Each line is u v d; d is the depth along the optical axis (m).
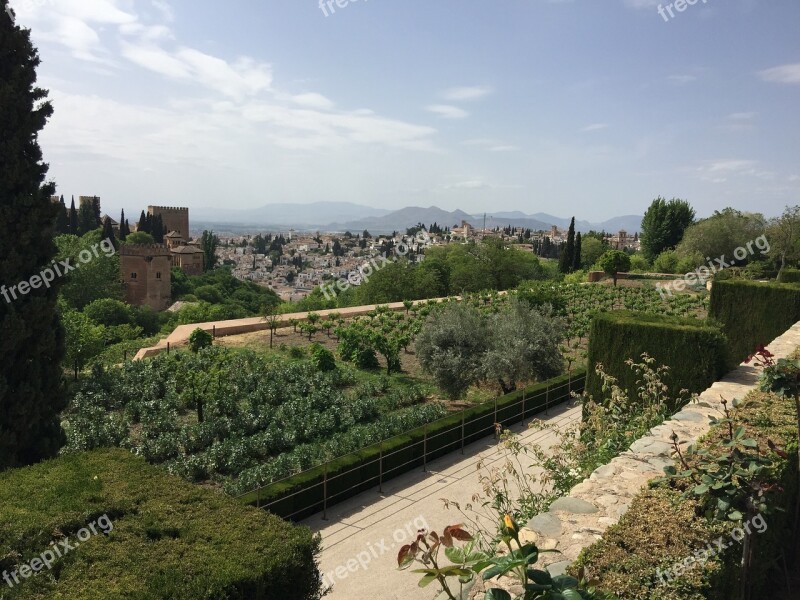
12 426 10.03
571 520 5.16
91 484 5.66
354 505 11.59
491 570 2.34
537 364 18.50
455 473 13.08
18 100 10.08
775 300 15.43
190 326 28.61
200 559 4.59
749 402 6.93
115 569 4.39
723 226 53.25
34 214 10.17
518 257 60.16
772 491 4.65
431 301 35.59
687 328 10.92
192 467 12.64
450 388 18.34
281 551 4.79
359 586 8.50
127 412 16.69
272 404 18.16
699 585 3.57
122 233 83.81
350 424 16.36
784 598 5.32
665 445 6.76
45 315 10.40
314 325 28.44
